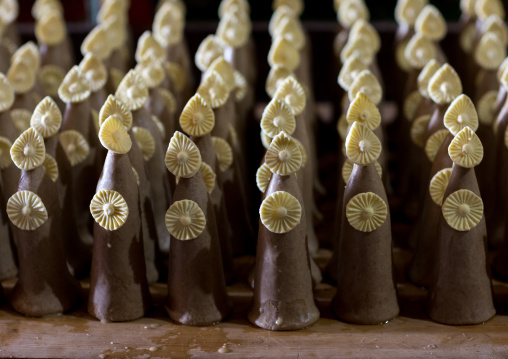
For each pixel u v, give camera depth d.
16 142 0.64
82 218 0.75
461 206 0.63
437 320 0.65
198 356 0.62
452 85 0.71
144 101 0.71
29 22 1.18
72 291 0.68
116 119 0.63
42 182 0.65
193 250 0.64
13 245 0.72
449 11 1.25
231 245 0.75
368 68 0.80
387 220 0.64
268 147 0.65
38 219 0.65
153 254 0.71
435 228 0.69
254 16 1.21
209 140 0.69
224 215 0.71
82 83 0.73
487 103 0.79
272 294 0.64
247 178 0.82
